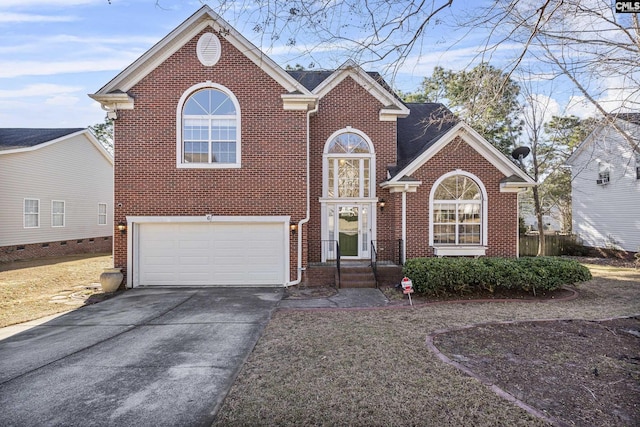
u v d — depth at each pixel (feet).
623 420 12.11
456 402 13.24
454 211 39.65
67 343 20.97
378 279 37.78
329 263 41.81
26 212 60.29
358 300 31.17
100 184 79.41
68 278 43.50
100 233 79.25
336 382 15.03
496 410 12.66
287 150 37.81
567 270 31.76
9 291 35.63
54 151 65.92
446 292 32.30
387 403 13.26
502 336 20.81
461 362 17.11
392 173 42.01
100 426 12.35
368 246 44.09
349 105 44.42
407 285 28.94
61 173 67.67
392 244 41.73
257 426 12.00
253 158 37.63
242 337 21.52
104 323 25.07
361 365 16.75
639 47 18.60
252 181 37.63
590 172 68.13
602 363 16.88
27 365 17.70
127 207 37.11
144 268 37.47
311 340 20.48
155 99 37.32
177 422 12.46
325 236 43.80
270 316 26.20
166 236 37.63
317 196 43.86
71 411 13.37
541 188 91.61
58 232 67.05
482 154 39.27
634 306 28.68
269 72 37.68
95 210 77.66
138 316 26.73
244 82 37.68
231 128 37.83
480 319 24.61
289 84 37.76
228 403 13.50
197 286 37.42
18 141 62.34
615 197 62.85
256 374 16.02
